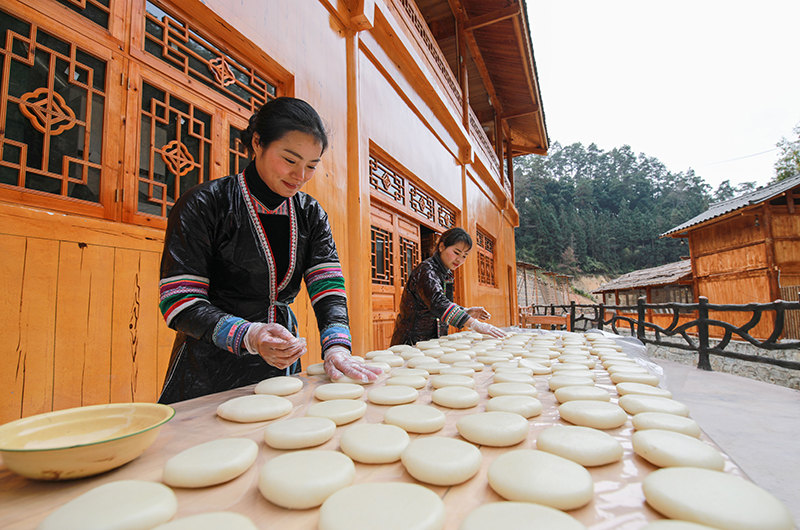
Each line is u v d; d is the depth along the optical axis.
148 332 1.83
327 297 1.49
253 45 2.45
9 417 1.37
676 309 7.38
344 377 1.25
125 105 1.84
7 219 1.39
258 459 0.69
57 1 1.63
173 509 0.50
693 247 14.99
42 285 1.47
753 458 2.61
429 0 8.34
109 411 0.73
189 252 1.15
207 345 1.31
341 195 3.40
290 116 1.14
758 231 12.03
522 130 14.83
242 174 1.34
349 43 3.59
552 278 36.78
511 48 9.54
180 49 2.14
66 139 1.64
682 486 0.53
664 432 0.73
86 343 1.60
